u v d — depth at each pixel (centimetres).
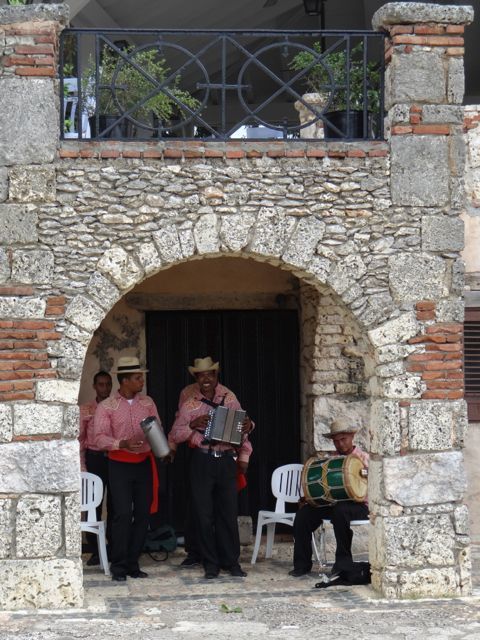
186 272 2209
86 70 1961
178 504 2211
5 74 1645
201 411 1906
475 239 2094
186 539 1986
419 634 1446
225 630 1475
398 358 1702
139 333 2202
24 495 1608
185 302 2209
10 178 1641
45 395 1623
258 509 2225
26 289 1634
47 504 1611
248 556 2064
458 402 1711
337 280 1702
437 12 1709
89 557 2064
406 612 1581
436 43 1722
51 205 1652
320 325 2078
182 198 1680
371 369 1741
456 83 1727
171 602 1658
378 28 1747
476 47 3042
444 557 1691
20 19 1644
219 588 1764
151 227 1669
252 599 1678
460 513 1698
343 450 1878
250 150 1697
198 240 1677
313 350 2103
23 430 1614
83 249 1653
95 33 1691
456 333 1719
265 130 1988
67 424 1628
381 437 1698
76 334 1641
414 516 1689
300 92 3234
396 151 1714
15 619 1535
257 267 2228
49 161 1650
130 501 1844
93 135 1858
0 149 1641
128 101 1945
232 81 3234
